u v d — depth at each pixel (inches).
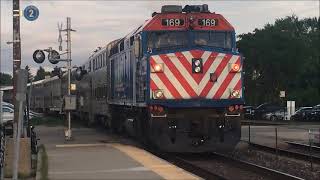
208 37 1644.9
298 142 2190.0
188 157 1684.3
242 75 1608.0
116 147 1713.8
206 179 1251.8
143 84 1615.4
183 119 1565.0
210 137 1576.0
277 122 4077.3
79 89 3622.0
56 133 2583.7
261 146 1984.5
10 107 2901.1
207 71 1579.7
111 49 2333.9
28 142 1202.0
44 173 1150.3
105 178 1069.8
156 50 1622.8
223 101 1579.7
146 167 1219.9
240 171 1382.9
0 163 1211.2
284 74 6112.2
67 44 2191.2
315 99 6195.9
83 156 1455.5
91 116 3070.9
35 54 1962.4
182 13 1651.1
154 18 1644.9
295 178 1194.6
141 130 1736.0
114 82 2236.7
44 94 5482.3
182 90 1568.7
